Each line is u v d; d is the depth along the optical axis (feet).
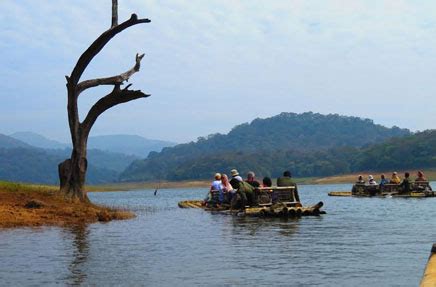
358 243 36.60
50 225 52.70
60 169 73.26
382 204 94.22
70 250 34.30
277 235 42.50
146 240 39.70
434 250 22.08
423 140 533.55
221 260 29.94
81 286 23.41
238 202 73.10
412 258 29.63
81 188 73.51
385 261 28.78
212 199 86.79
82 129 73.61
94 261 29.91
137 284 23.75
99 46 71.67
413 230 45.52
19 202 63.67
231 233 44.60
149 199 188.44
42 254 32.53
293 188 71.00
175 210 85.97
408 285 22.85
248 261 29.45
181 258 30.81
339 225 51.26
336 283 23.44
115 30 71.77
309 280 24.14
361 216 63.72
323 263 28.45
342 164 588.50
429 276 18.10
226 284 23.56
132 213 72.33
